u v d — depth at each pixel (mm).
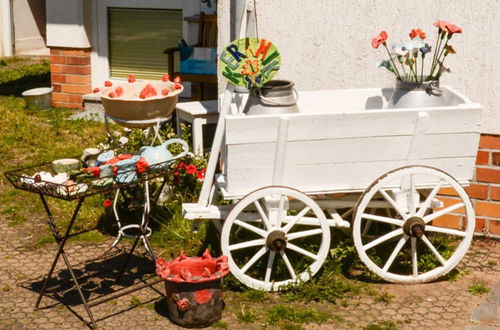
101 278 5664
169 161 5309
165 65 10500
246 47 5309
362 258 5348
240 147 5086
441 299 5270
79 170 5266
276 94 5285
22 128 9398
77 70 10438
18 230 6516
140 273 5734
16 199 7137
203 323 4918
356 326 4910
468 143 5344
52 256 6035
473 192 6125
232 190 5188
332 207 5559
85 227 6535
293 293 5305
